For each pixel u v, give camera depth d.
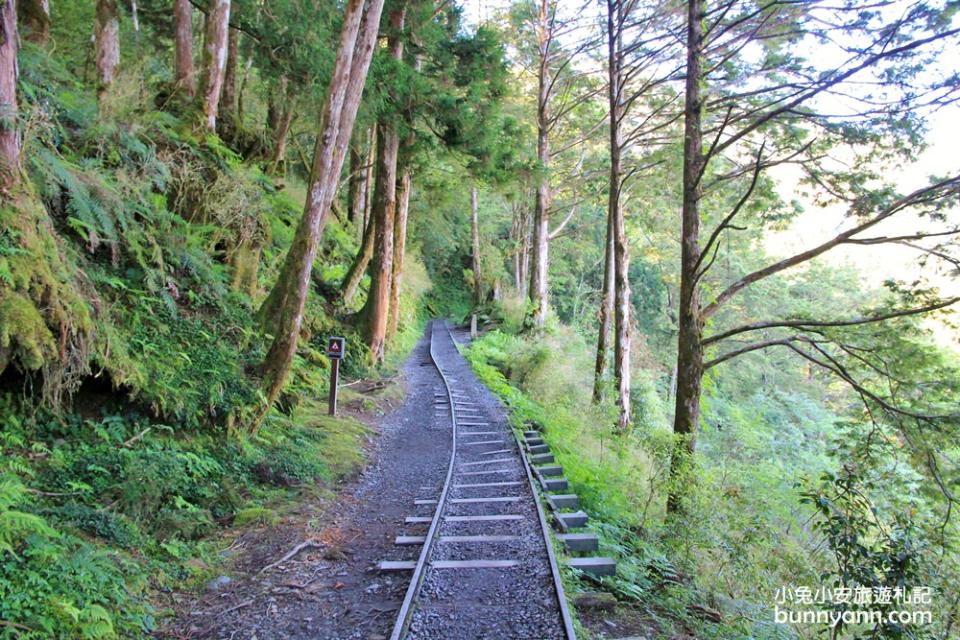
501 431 12.55
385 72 13.57
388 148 17.05
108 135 8.56
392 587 5.18
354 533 6.63
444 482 8.66
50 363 5.57
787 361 32.34
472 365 21.44
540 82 24.39
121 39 16.38
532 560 5.65
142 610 4.35
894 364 8.11
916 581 5.41
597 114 24.81
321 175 9.05
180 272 9.25
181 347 7.96
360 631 4.41
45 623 3.50
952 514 7.30
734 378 31.67
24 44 8.23
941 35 6.94
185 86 11.34
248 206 11.03
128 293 7.72
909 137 8.34
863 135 8.66
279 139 16.69
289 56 13.15
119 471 5.73
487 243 45.94
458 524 6.83
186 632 4.37
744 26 11.30
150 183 8.88
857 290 31.05
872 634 5.18
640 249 32.25
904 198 7.72
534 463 10.10
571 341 26.44
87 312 6.01
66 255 6.43
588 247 43.72
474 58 15.41
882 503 6.93
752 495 8.41
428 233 38.12
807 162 9.36
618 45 16.59
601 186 25.52
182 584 5.02
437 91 14.91
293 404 10.46
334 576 5.44
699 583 6.97
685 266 10.03
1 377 5.50
